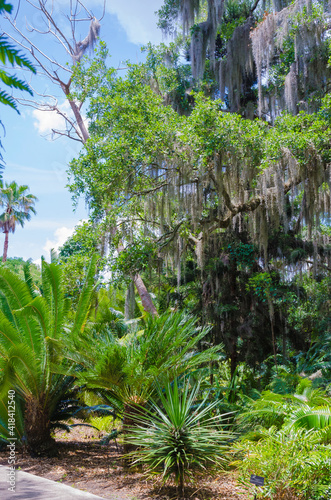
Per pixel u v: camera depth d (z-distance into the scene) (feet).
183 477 19.57
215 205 46.09
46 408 29.99
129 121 40.40
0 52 2.90
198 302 48.62
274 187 38.40
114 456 29.50
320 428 21.17
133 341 27.76
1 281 29.30
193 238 45.44
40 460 27.71
